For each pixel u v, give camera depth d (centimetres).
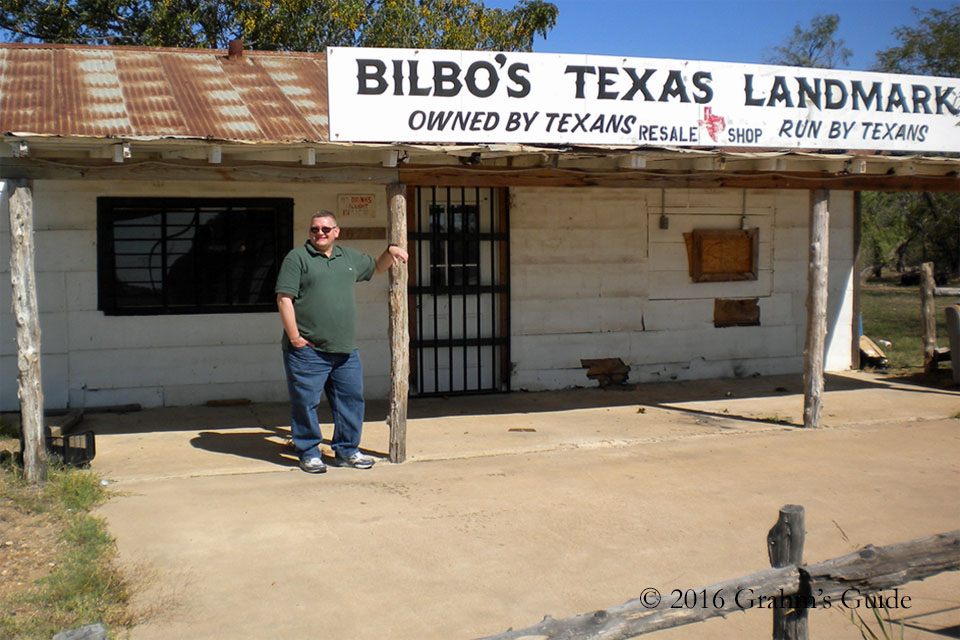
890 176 887
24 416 598
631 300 1059
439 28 1797
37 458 600
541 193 1010
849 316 1180
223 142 602
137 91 897
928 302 1167
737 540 529
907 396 1012
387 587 456
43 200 851
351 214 937
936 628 427
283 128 812
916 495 625
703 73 743
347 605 434
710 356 1103
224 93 923
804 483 652
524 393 1014
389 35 1720
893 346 1441
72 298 866
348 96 645
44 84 883
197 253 900
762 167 761
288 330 646
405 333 696
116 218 875
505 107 683
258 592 447
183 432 797
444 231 982
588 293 1039
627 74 716
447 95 668
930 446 771
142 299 890
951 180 926
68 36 1861
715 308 1102
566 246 1027
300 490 620
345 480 649
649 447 763
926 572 351
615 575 475
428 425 850
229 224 905
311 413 666
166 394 899
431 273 980
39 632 388
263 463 694
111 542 505
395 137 658
